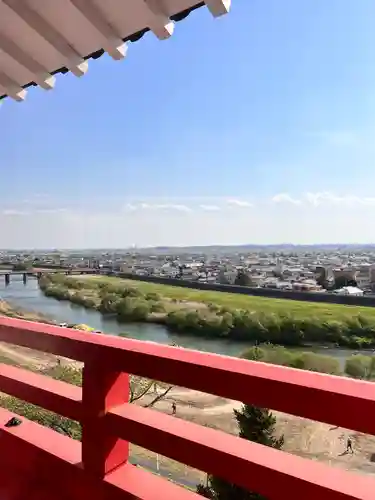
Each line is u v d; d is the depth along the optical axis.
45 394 1.66
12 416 2.03
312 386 0.95
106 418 1.43
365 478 1.02
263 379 1.02
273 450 1.17
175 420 1.37
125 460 1.52
